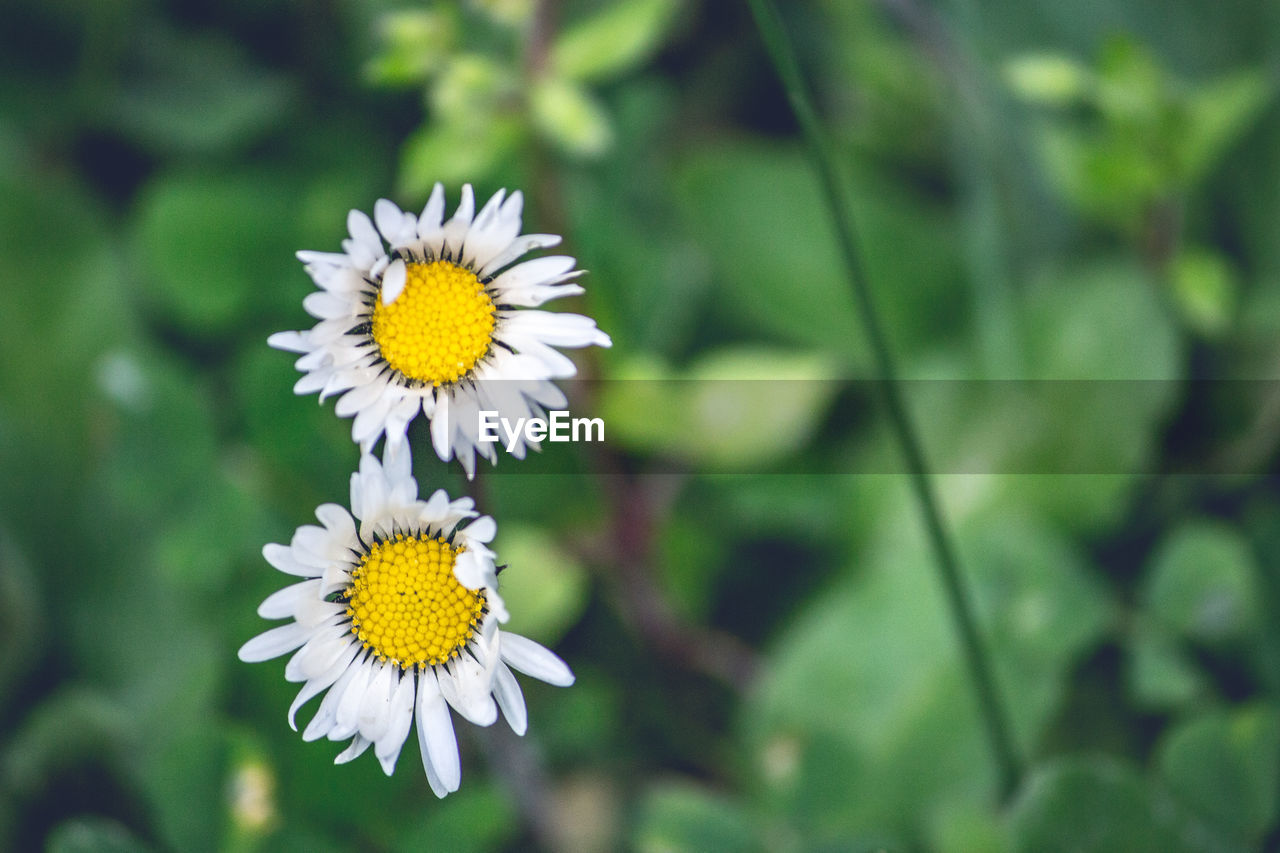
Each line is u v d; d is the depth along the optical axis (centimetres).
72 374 37
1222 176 37
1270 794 30
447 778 24
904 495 35
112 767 31
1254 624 31
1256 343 36
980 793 31
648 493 37
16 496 35
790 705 32
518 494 36
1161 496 36
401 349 24
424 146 32
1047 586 32
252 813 30
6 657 33
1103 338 35
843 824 31
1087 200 34
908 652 32
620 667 37
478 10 32
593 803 33
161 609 33
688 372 37
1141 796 29
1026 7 37
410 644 25
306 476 34
